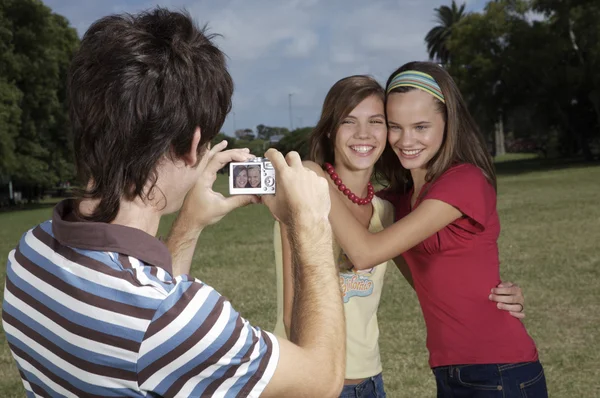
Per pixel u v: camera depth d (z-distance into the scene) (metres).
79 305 1.11
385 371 5.07
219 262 10.39
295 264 1.33
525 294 7.22
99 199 1.20
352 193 2.56
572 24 41.56
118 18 1.21
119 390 1.10
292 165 1.42
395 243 2.14
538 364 2.34
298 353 1.19
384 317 6.52
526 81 44.47
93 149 1.16
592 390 4.57
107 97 1.15
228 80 1.27
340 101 2.52
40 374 1.18
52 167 41.12
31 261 1.19
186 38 1.22
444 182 2.23
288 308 2.16
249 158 1.58
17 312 1.19
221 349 1.11
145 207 1.22
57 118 39.72
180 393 1.11
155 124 1.15
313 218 1.33
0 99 34.94
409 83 2.33
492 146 78.94
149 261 1.16
